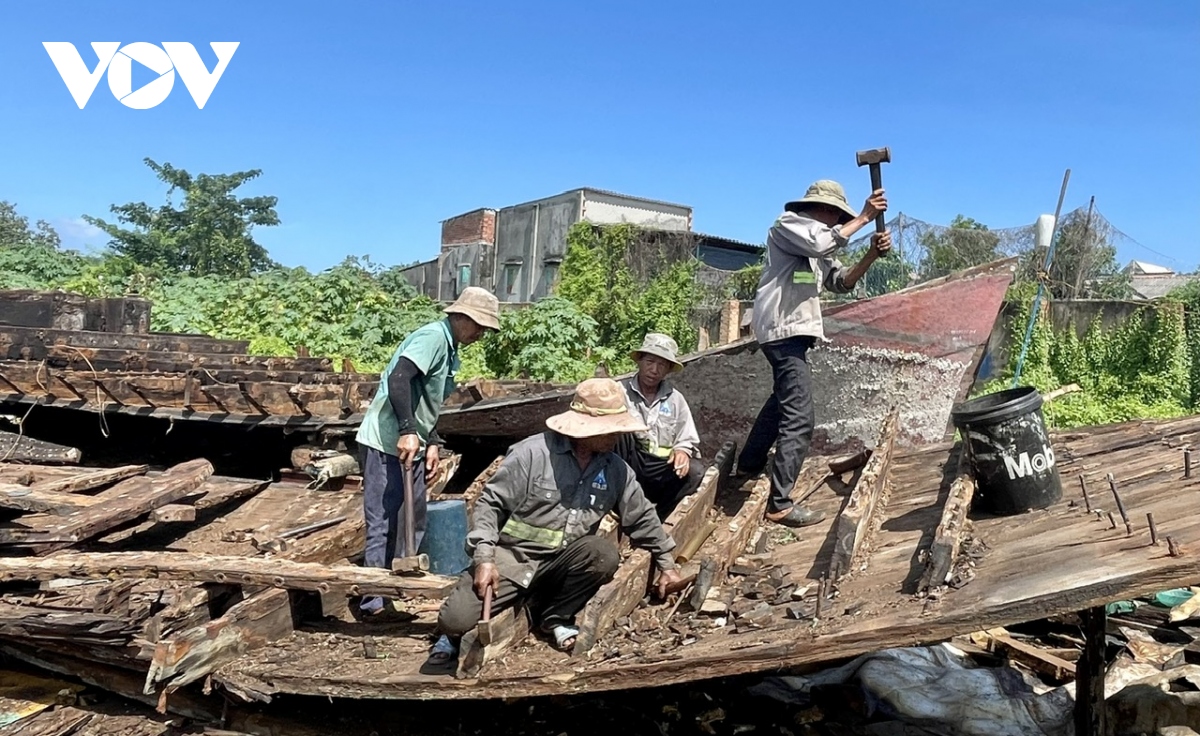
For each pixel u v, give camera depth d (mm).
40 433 8492
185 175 38125
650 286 19906
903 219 16141
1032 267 15578
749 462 5617
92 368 7590
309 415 6691
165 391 7152
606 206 27359
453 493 7359
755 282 18312
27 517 5859
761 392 6355
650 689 4348
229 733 3992
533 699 4211
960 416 4227
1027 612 2914
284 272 17984
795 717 4109
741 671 3143
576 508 3635
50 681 4500
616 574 3713
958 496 3988
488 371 16281
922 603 3213
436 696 3438
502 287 30609
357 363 15273
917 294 6477
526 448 3619
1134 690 4078
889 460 5207
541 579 3701
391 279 20594
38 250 19047
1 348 8219
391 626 4312
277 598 4098
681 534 4406
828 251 4684
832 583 3709
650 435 5195
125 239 36062
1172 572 2830
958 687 4238
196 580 4117
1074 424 12938
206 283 18109
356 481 6559
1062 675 4539
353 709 4105
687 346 18484
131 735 4051
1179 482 4164
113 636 4109
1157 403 13773
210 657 3721
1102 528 3602
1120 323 14688
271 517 6188
